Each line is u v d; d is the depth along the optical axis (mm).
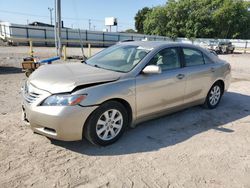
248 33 58594
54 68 4020
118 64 4137
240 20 56094
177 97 4531
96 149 3523
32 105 3258
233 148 3758
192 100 4941
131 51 4375
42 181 2760
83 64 4426
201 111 5434
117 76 3660
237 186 2844
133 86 3723
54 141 3678
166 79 4207
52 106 3146
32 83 3490
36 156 3258
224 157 3471
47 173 2910
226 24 55594
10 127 4090
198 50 5137
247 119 5078
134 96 3758
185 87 4637
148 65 4012
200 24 51531
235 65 16406
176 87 4434
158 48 4297
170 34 53938
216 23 54156
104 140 3580
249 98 6840
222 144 3873
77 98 3180
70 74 3607
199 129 4430
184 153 3527
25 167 3002
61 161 3178
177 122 4707
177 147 3701
